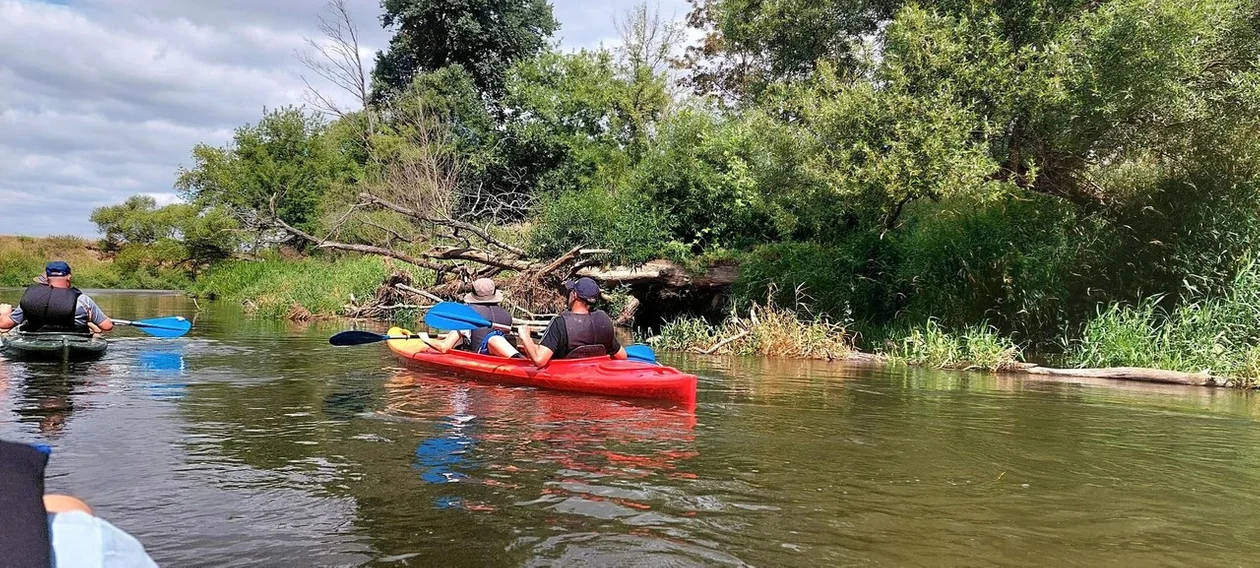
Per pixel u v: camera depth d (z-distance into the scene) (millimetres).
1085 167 11492
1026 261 11117
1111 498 3746
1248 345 8922
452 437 4883
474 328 8281
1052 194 11906
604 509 3418
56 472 3832
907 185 10430
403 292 15805
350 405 6004
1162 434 5426
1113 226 11227
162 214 30750
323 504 3424
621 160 22500
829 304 13062
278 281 21406
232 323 14805
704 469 4180
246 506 3371
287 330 13273
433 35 32562
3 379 6855
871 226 13469
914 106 10500
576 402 6383
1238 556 2965
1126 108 9961
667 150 16281
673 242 14594
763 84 18375
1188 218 10383
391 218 22969
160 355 9078
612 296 14266
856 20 15547
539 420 5543
